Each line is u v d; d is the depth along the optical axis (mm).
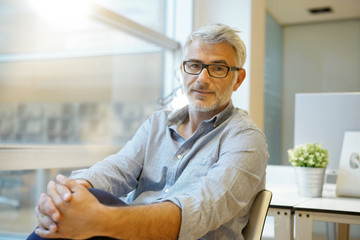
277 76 3982
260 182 1312
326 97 2234
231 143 1273
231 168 1188
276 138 3936
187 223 1039
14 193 13703
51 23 14750
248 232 1274
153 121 1559
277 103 3975
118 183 1418
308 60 3998
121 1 3277
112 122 10242
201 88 1350
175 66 3309
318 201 1738
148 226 999
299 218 1538
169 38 3135
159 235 1018
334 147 2211
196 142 1388
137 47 3625
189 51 1372
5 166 1671
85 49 13055
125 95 8156
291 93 4039
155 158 1491
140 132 1577
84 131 13062
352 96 2176
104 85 10734
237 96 3025
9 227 13617
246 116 1384
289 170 2545
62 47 14609
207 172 1313
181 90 2781
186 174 1344
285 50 4062
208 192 1117
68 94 14461
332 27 3918
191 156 1382
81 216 957
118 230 968
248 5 3047
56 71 14984
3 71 16359
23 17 15578
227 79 1354
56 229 978
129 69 8086
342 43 3895
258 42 3209
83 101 13500
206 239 1260
